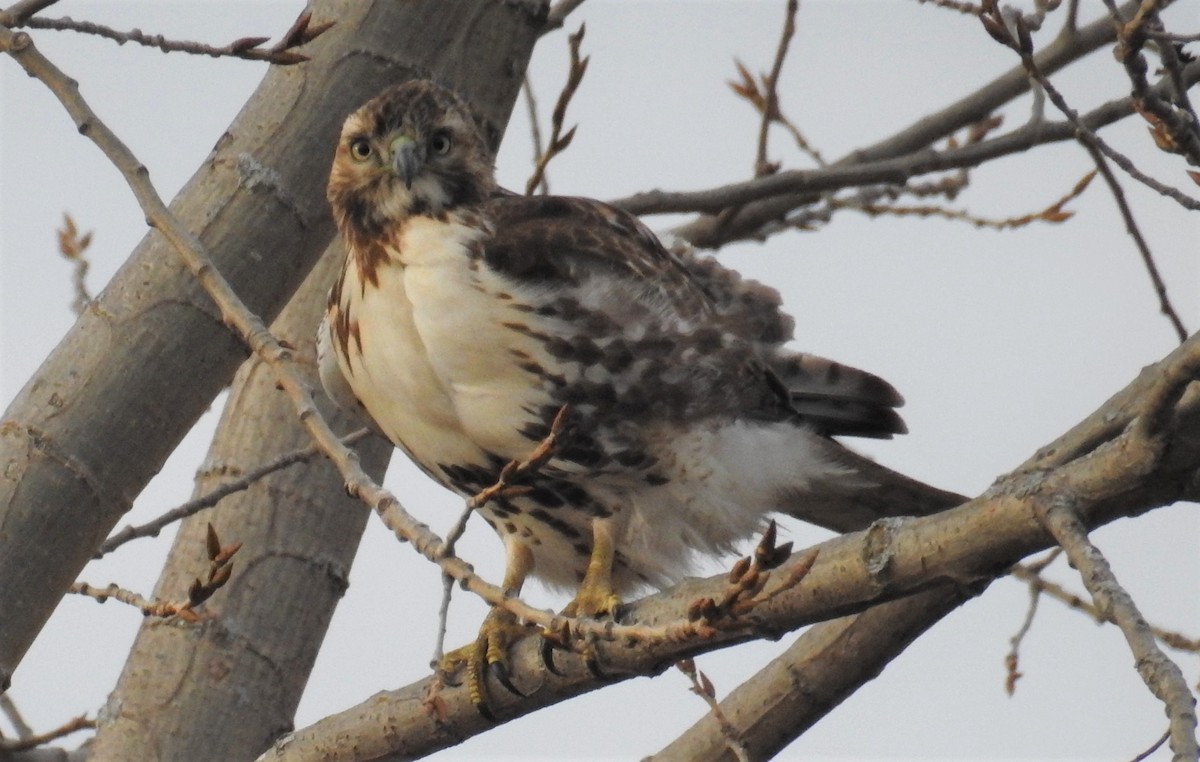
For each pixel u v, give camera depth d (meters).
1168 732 6.27
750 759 10.12
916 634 9.67
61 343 9.23
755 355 10.75
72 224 12.39
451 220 10.30
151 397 9.12
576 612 10.46
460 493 11.11
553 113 11.10
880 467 11.18
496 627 9.27
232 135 9.93
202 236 9.56
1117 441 7.23
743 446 10.61
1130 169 8.73
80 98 8.20
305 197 9.83
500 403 10.18
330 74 10.22
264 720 10.79
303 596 11.09
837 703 9.97
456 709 9.16
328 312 10.95
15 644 8.70
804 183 13.71
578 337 10.07
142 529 10.07
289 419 11.41
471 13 10.79
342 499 11.36
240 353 9.41
